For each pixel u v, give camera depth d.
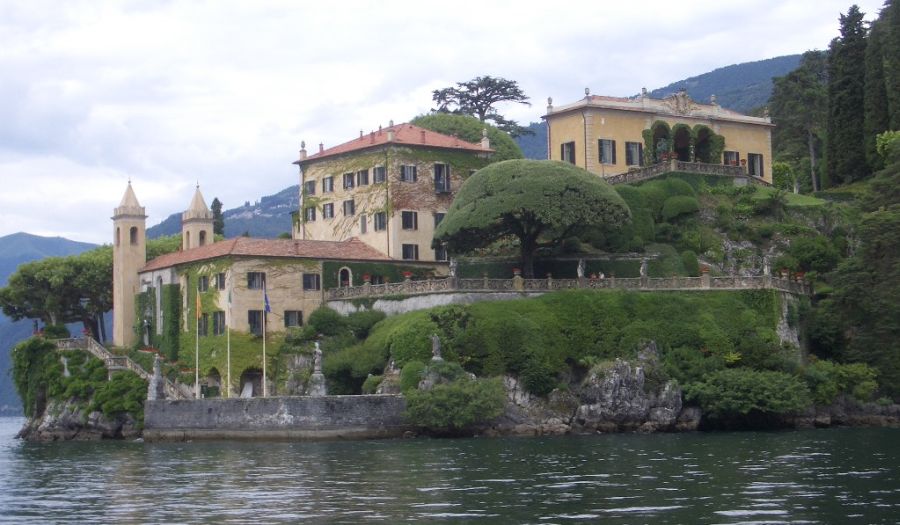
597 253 124.94
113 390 117.12
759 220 134.75
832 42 156.25
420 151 133.12
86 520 56.97
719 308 111.69
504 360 105.31
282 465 78.25
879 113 148.88
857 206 135.88
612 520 52.78
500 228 116.75
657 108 143.75
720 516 53.22
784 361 109.12
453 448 87.62
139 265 136.88
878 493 59.31
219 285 121.38
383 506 58.28
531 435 101.25
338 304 122.50
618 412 103.31
